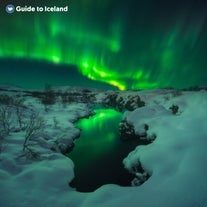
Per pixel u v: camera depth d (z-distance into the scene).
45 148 9.41
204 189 4.35
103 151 11.49
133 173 8.14
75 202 5.30
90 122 20.62
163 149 6.90
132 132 13.16
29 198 5.33
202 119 8.77
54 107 25.86
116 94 46.31
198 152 5.88
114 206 4.52
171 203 4.16
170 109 16.42
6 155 7.66
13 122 13.08
